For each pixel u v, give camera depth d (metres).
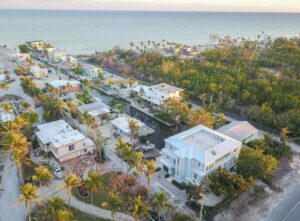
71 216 56.34
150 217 58.12
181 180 69.50
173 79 147.38
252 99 115.94
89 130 95.06
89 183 58.38
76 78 160.38
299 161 80.12
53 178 71.00
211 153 66.62
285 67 167.50
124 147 70.81
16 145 65.88
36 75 157.00
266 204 63.25
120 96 131.75
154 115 109.06
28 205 53.19
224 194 62.81
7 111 101.75
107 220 58.00
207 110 104.94
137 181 69.44
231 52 198.62
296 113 98.44
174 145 70.81
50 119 100.12
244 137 84.00
